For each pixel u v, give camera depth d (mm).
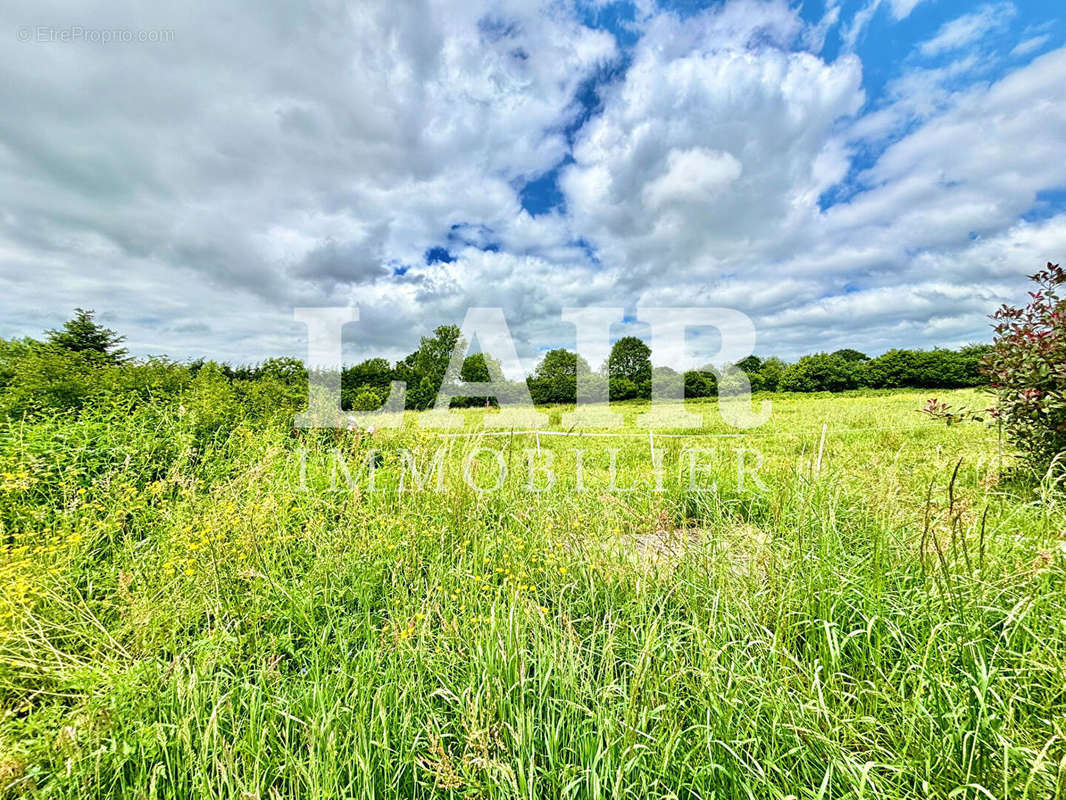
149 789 1738
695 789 1691
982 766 1628
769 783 1601
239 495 3916
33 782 1697
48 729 1924
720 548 3100
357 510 3986
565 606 2932
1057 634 1973
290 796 1675
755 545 3055
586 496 4781
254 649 2570
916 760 1674
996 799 1431
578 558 3332
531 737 1748
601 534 3730
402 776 1851
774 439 9445
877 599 2445
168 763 1740
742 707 1903
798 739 1754
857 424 12297
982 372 5672
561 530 3777
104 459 4734
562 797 1597
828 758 1716
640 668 1933
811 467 3865
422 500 4746
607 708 1962
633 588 2984
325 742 1822
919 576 2578
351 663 2453
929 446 7465
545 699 2031
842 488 3721
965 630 2111
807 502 3432
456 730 1981
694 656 2244
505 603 2830
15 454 4258
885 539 2887
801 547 2879
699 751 1806
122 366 7730
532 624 2477
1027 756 1562
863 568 2789
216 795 1725
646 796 1615
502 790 1588
